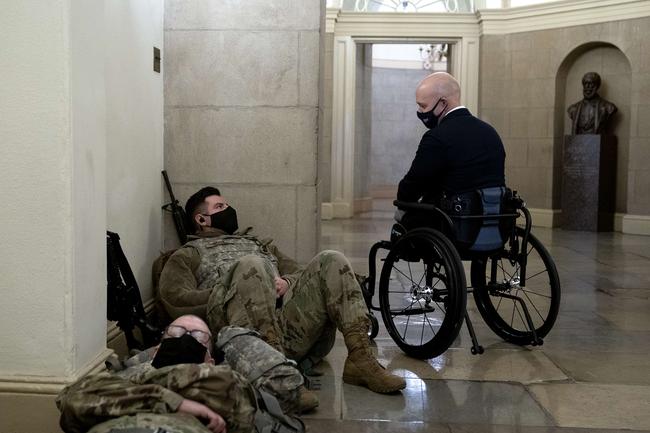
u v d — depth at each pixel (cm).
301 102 451
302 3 447
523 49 1263
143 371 211
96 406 191
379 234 1064
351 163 1357
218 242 374
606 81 1185
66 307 260
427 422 296
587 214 1160
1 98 255
